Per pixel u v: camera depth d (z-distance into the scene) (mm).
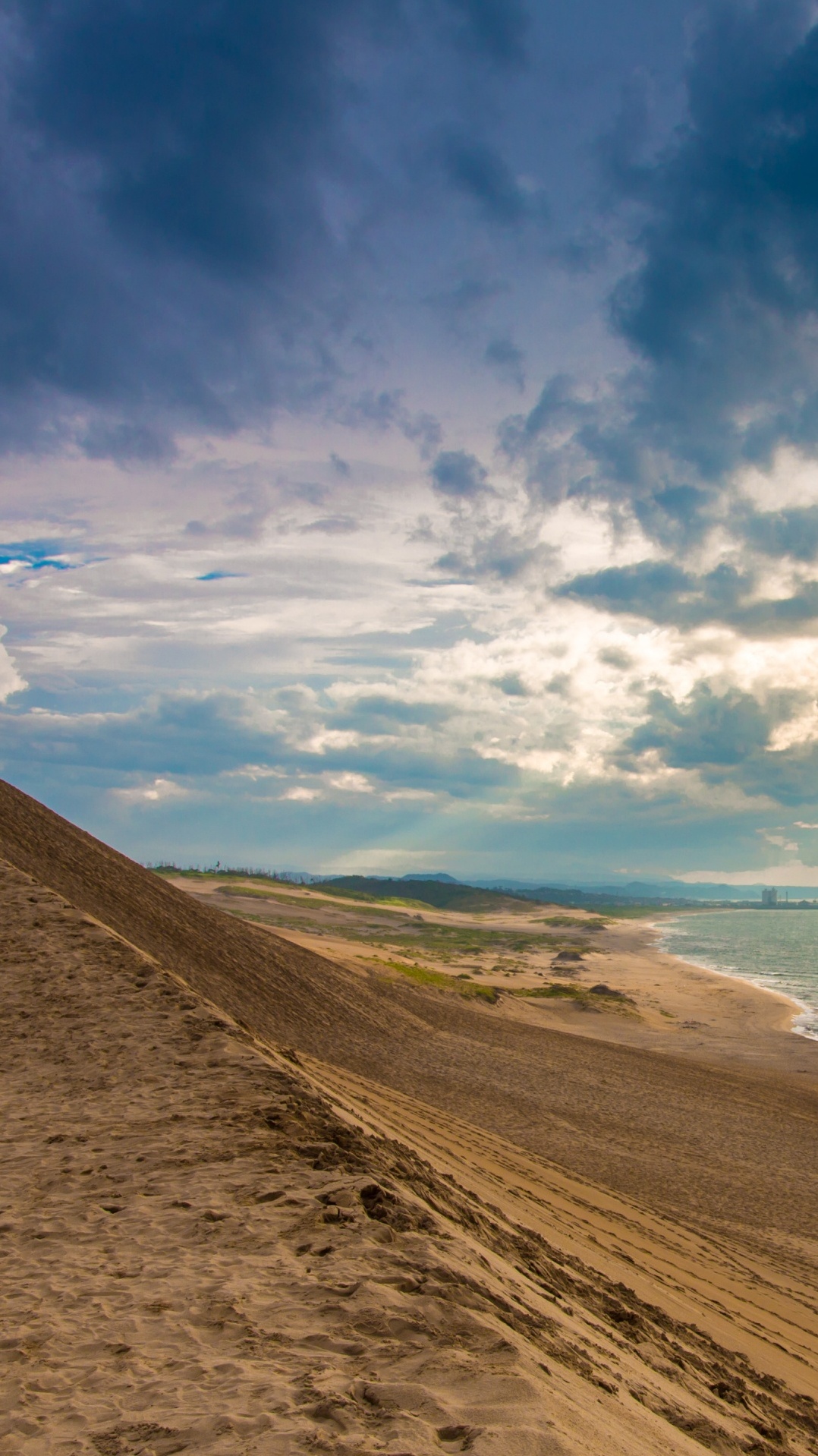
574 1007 71875
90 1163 10711
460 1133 24078
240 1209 8969
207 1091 13617
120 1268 7613
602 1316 10547
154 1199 9406
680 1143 28984
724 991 97312
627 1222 18891
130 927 39281
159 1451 4602
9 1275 7582
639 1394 7219
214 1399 5180
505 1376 5445
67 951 21484
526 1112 30688
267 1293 6902
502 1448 4477
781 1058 54312
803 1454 8398
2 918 23453
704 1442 6801
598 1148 26922
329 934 136125
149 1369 5672
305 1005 41844
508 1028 50375
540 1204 17891
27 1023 17328
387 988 51562
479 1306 7004
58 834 47750
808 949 181875
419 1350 5879
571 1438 4762
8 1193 9836
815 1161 28781
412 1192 10727
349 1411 4938
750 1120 34219
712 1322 13195
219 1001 36500
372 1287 6945
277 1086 13906
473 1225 11383
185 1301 6797
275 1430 4707
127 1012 17969
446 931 172125
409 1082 33125
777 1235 20531
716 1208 22250
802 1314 15250
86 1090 13867
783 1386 11219
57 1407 5188
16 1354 5996
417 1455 4418
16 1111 12992
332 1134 12141
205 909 51188
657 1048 57031
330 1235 8211
